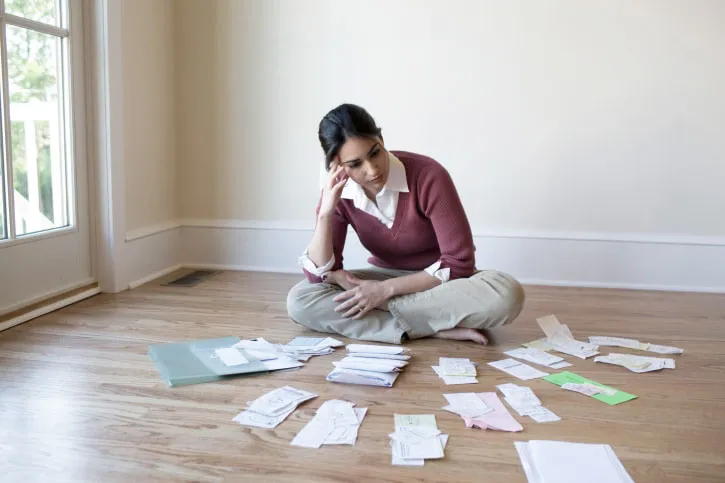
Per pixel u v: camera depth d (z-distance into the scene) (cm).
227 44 344
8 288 245
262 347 215
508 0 317
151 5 326
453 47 324
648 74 311
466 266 222
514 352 218
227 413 166
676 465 141
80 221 288
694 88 308
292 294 236
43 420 161
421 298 223
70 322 248
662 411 170
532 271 331
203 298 289
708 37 304
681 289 319
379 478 134
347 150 191
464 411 167
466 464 141
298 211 349
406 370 200
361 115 190
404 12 326
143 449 147
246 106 346
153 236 331
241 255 356
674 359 215
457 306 221
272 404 171
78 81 282
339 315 231
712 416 167
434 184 216
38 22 256
